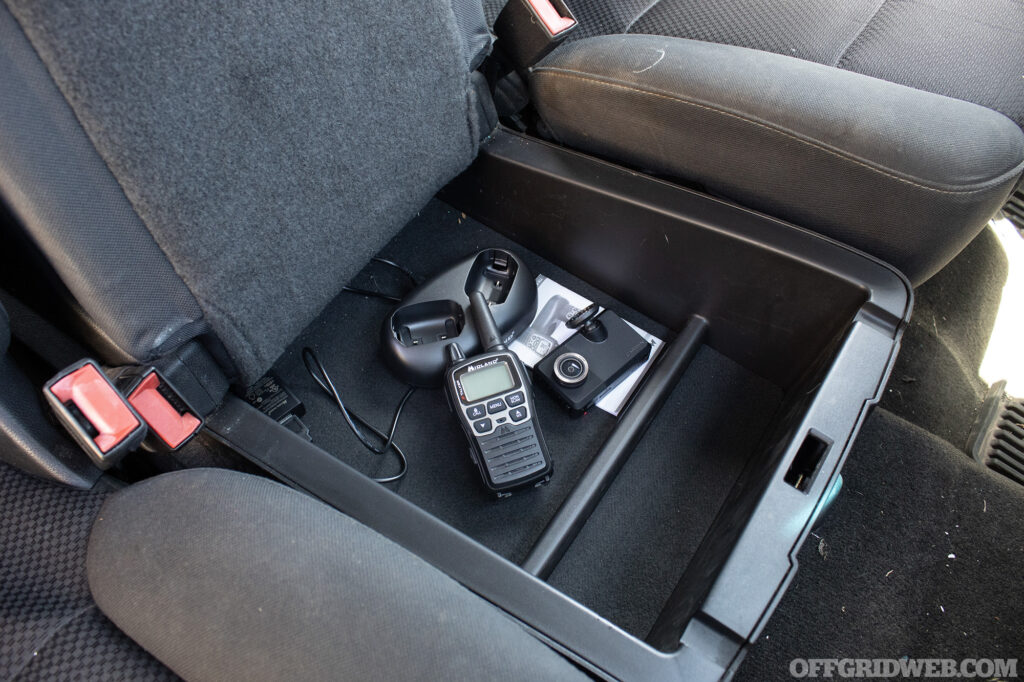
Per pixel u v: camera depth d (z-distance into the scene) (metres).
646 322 1.09
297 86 0.66
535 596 0.65
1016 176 0.75
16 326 0.73
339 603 0.51
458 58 0.83
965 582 1.03
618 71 0.86
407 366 0.97
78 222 0.55
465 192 1.13
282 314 0.78
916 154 0.72
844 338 0.77
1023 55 0.87
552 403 1.03
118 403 0.61
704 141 0.84
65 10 0.48
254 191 0.67
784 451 0.73
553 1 0.89
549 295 1.11
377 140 0.79
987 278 1.32
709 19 0.97
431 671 0.48
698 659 0.62
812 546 1.05
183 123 0.58
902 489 1.09
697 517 0.96
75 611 0.56
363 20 0.69
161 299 0.63
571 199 0.97
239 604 0.51
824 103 0.76
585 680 0.51
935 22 0.90
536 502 0.95
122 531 0.57
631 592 0.91
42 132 0.51
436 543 0.67
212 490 0.58
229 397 0.77
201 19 0.56
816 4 0.93
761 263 0.86
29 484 0.66
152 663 0.53
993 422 1.15
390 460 0.99
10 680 0.52
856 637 0.99
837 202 0.79
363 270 1.15
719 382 1.04
